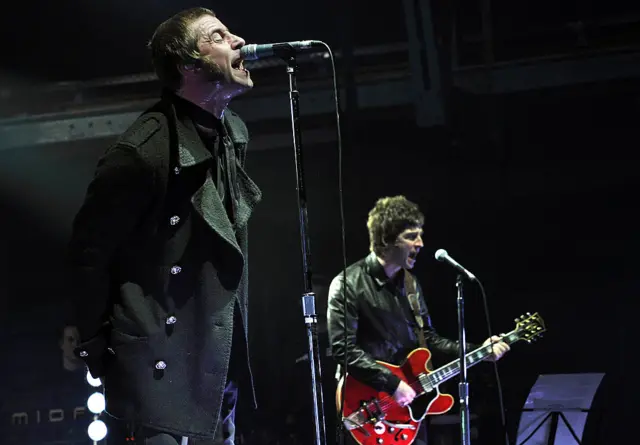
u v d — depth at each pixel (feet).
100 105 24.25
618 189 24.57
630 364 24.53
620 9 21.38
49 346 27.30
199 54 6.69
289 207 26.35
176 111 6.72
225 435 7.06
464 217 25.40
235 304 6.74
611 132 23.50
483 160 24.21
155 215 6.39
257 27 22.93
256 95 23.38
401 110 23.08
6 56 24.17
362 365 13.41
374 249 14.30
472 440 19.02
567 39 21.83
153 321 6.31
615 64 21.15
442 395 14.15
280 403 24.70
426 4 20.15
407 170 24.85
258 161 25.79
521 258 25.48
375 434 13.84
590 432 16.38
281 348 25.86
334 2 21.54
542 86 21.66
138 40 23.68
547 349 25.04
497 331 25.38
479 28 22.33
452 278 25.50
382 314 13.96
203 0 22.12
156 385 6.23
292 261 26.61
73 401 22.18
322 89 22.95
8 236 27.63
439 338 14.65
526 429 15.23
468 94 22.30
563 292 25.23
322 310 25.76
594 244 25.08
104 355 6.47
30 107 24.71
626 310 24.79
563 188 24.57
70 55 24.22
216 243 6.50
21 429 21.09
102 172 6.14
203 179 6.55
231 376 6.90
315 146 24.70
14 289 27.76
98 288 6.23
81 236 6.20
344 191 25.55
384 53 23.34
